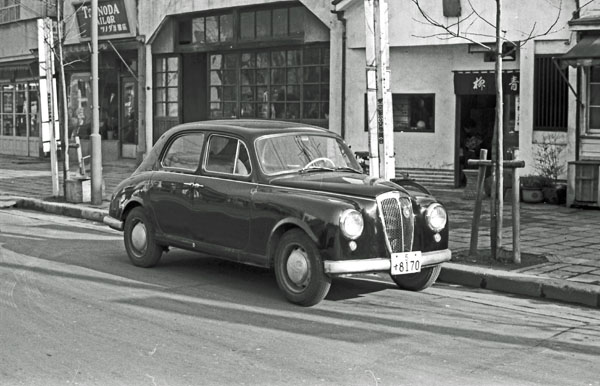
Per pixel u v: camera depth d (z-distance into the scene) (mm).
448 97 18047
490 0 16453
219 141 9367
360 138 18734
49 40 16906
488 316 8109
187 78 23312
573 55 14539
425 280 9086
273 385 5816
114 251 11461
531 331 7531
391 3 17734
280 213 8383
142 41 23688
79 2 25422
